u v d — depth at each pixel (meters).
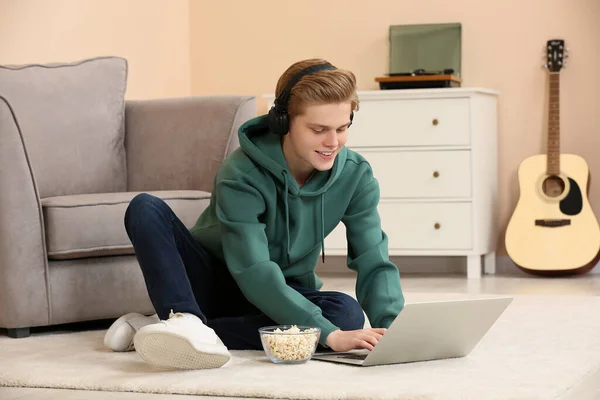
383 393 1.79
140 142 3.46
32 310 2.76
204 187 3.32
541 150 5.07
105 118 3.42
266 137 2.29
